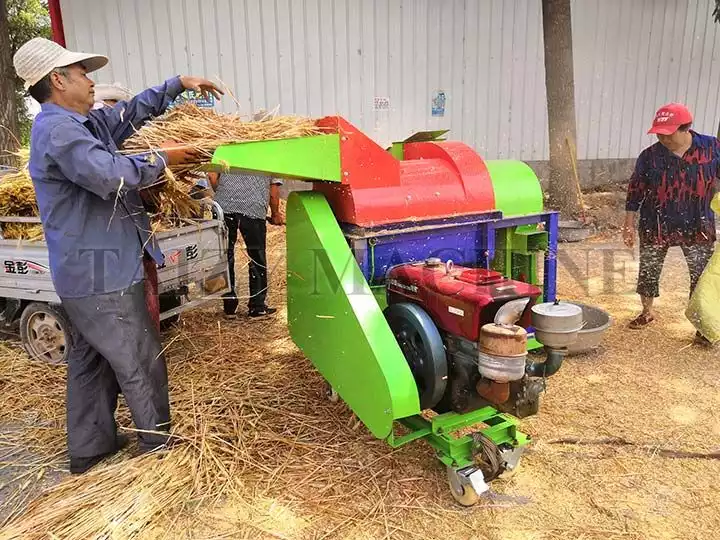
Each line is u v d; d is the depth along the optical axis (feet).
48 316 12.37
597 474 8.40
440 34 29.12
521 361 6.95
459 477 7.62
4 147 22.66
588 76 32.55
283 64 26.96
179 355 12.89
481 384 7.41
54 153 7.31
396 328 8.37
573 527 7.34
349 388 8.39
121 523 7.50
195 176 9.64
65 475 8.77
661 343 13.02
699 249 13.06
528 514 7.61
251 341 13.74
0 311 13.65
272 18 26.32
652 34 33.17
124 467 8.58
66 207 7.78
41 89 7.85
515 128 31.76
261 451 9.04
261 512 7.72
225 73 26.32
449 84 29.94
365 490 8.13
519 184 10.44
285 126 8.64
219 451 9.06
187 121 8.34
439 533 7.30
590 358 12.30
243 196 14.61
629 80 33.50
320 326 9.00
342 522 7.51
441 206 9.48
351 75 28.07
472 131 31.01
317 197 9.16
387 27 28.09
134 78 25.41
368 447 9.14
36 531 7.36
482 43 29.94
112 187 7.38
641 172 13.10
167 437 8.92
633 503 7.77
